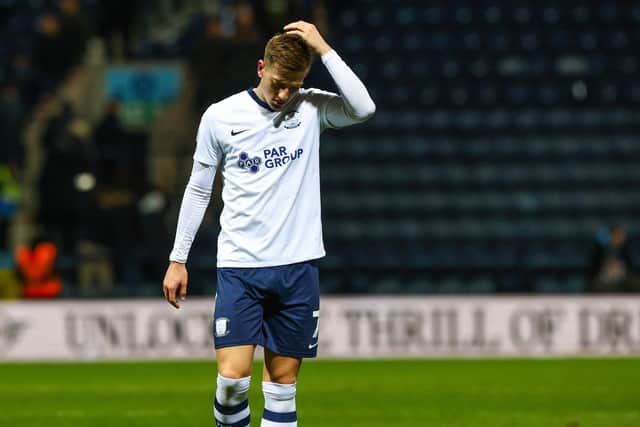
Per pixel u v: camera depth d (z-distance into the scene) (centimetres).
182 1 8594
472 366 4431
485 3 8088
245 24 6644
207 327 4812
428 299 4841
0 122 6309
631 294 5488
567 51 7775
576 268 6353
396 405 3266
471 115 7312
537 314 4862
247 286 1902
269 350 1964
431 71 7612
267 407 1980
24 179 6806
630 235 6694
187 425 2897
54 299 5353
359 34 7925
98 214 5950
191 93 7075
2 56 7712
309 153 1925
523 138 7169
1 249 6188
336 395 3522
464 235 6625
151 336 4812
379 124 7231
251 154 1895
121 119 7125
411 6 8100
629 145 7144
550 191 6875
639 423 2873
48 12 8106
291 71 1823
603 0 8112
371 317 4838
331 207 6744
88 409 3231
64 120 6438
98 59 7650
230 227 1916
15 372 4325
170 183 6806
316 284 1942
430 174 6944
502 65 7656
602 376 4034
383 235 6600
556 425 2836
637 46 7844
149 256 5962
